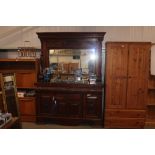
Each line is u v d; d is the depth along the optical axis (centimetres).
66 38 406
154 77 401
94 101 394
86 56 418
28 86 425
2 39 450
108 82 385
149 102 406
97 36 395
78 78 418
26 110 426
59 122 412
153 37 421
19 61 419
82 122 404
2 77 354
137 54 373
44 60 425
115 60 377
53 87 402
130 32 424
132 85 383
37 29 443
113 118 393
